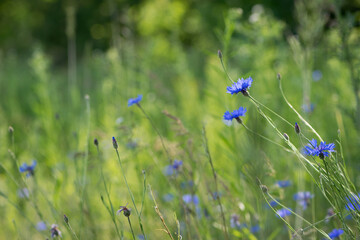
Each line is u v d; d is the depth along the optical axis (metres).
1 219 3.65
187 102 5.82
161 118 4.92
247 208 2.83
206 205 2.98
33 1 22.86
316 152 1.92
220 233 2.93
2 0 23.42
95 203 3.47
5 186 4.20
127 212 2.09
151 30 10.78
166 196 3.24
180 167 2.79
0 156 4.47
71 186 3.87
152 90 5.97
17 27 22.20
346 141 3.40
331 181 1.92
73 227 3.04
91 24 21.11
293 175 3.26
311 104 4.00
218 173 3.00
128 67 5.74
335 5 3.51
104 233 3.13
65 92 8.37
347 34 3.43
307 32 3.73
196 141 3.42
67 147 4.72
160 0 10.94
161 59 8.18
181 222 2.81
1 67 9.84
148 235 2.77
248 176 2.56
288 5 10.84
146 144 3.26
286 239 2.95
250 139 2.62
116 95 5.31
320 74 4.97
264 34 5.28
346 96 4.41
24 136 5.81
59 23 22.14
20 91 8.49
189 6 13.74
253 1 11.69
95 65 6.79
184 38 13.23
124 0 12.05
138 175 3.13
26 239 3.29
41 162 4.65
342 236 2.28
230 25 3.66
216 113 4.35
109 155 3.99
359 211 1.90
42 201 3.59
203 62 8.41
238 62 5.39
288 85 4.98
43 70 5.82
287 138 1.97
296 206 2.96
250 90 3.68
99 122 5.36
